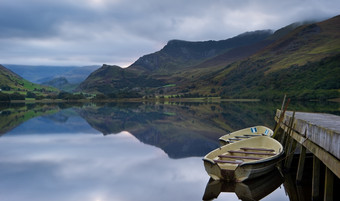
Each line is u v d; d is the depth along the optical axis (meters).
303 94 147.00
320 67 179.00
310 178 14.48
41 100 193.62
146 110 86.69
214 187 13.75
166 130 39.44
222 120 50.91
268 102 138.12
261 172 13.77
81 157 21.78
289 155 15.59
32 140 30.11
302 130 13.37
